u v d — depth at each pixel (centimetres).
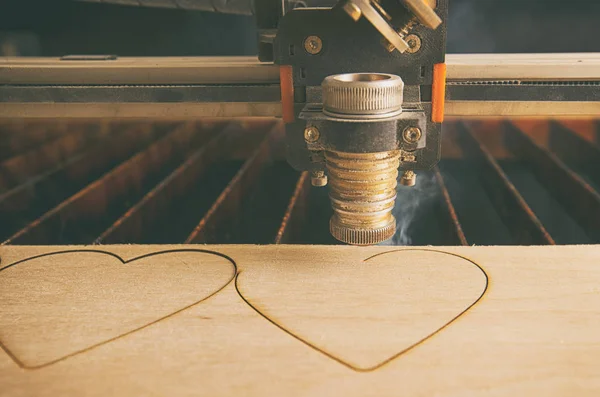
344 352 60
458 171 160
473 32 262
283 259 80
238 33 256
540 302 67
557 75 98
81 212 114
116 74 105
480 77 99
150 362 59
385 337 62
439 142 81
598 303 67
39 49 223
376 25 66
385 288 71
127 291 72
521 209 111
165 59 124
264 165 157
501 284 71
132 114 110
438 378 56
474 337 61
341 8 67
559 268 75
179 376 57
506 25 259
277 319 66
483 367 57
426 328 63
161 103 108
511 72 98
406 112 71
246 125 171
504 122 173
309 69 79
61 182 136
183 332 64
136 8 248
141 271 77
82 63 113
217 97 102
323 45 78
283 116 82
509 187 121
